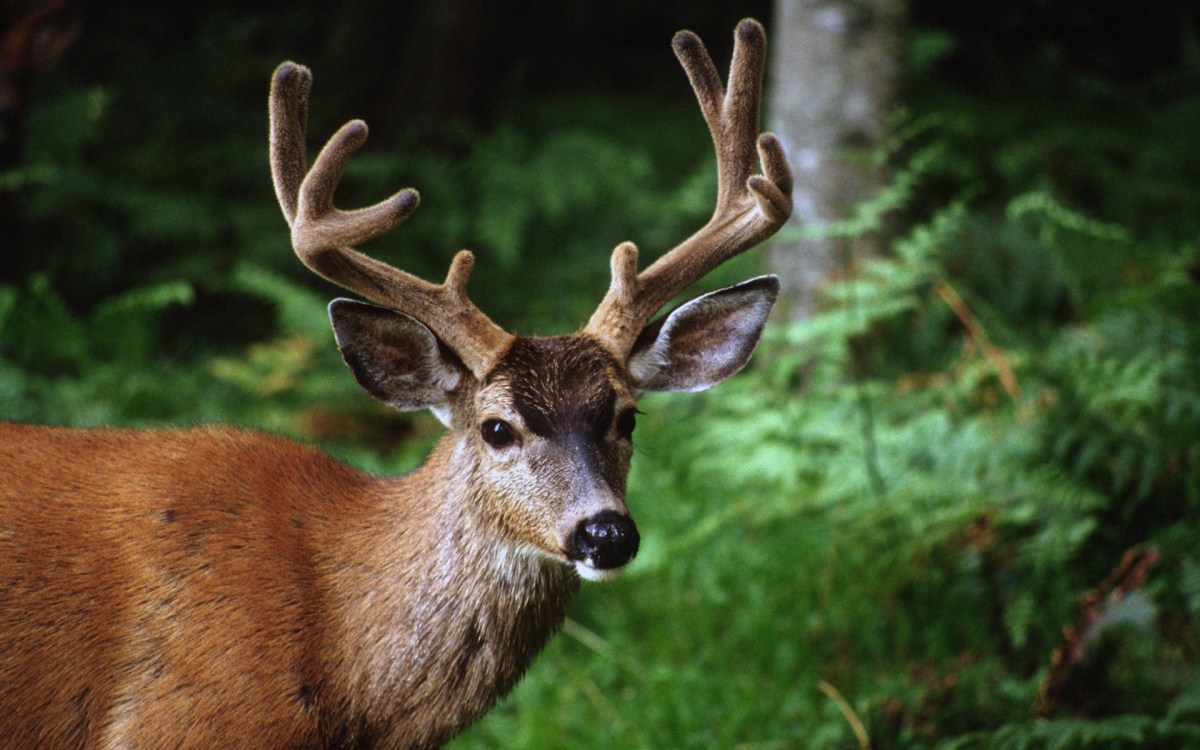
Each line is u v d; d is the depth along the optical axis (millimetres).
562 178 17141
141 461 7066
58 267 16438
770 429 10844
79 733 6773
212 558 6855
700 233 7680
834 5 12836
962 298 12539
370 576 7070
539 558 7059
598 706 9719
